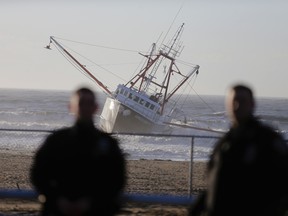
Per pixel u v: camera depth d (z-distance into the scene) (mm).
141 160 72688
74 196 15742
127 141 113562
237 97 15281
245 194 14938
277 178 14867
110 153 15961
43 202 16031
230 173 15047
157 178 53844
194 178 55062
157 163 69562
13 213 32375
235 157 15039
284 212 15383
